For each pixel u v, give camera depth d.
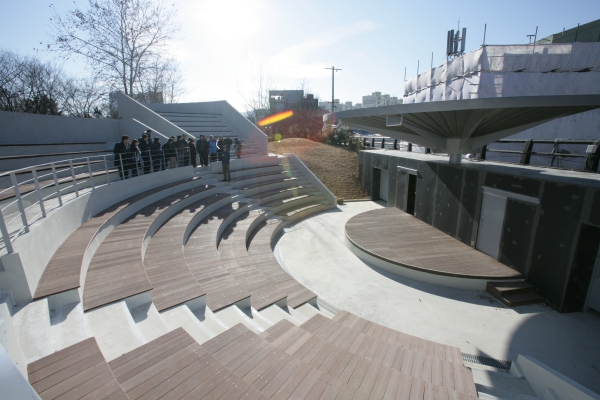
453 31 22.47
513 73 16.39
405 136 12.20
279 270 8.21
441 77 21.77
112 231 7.19
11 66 25.89
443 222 10.95
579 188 6.24
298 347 4.31
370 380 3.68
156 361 3.24
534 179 7.28
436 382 4.02
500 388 4.56
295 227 13.13
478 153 13.60
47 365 2.95
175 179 11.84
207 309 5.21
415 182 13.59
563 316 6.70
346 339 4.92
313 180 17.19
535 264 7.37
